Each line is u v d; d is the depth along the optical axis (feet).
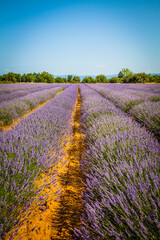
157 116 13.83
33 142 7.68
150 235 3.46
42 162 6.63
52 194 6.29
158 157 6.22
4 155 5.81
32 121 11.35
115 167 5.91
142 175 5.34
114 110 16.05
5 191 4.65
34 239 4.42
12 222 4.31
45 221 5.08
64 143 10.87
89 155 8.13
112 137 8.64
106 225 4.08
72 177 7.58
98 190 5.22
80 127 16.02
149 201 4.36
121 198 4.36
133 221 3.85
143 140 8.20
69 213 5.43
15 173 5.37
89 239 3.84
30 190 5.20
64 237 4.51
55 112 15.53
